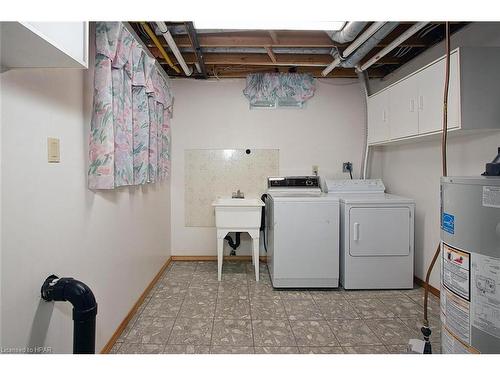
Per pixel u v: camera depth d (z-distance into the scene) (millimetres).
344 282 2873
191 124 3697
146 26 2250
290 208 2855
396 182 3408
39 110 1252
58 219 1383
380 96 3092
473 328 1124
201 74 3455
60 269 1397
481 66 1907
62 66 1153
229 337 2062
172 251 3750
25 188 1169
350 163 3738
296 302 2605
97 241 1770
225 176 3736
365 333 2115
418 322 2266
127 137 1945
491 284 1062
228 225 3088
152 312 2414
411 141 2906
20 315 1142
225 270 3426
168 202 3607
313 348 1940
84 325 1251
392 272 2855
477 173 2221
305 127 3727
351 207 2820
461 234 1171
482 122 1907
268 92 3600
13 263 1107
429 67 2248
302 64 3111
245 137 3719
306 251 2867
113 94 1766
